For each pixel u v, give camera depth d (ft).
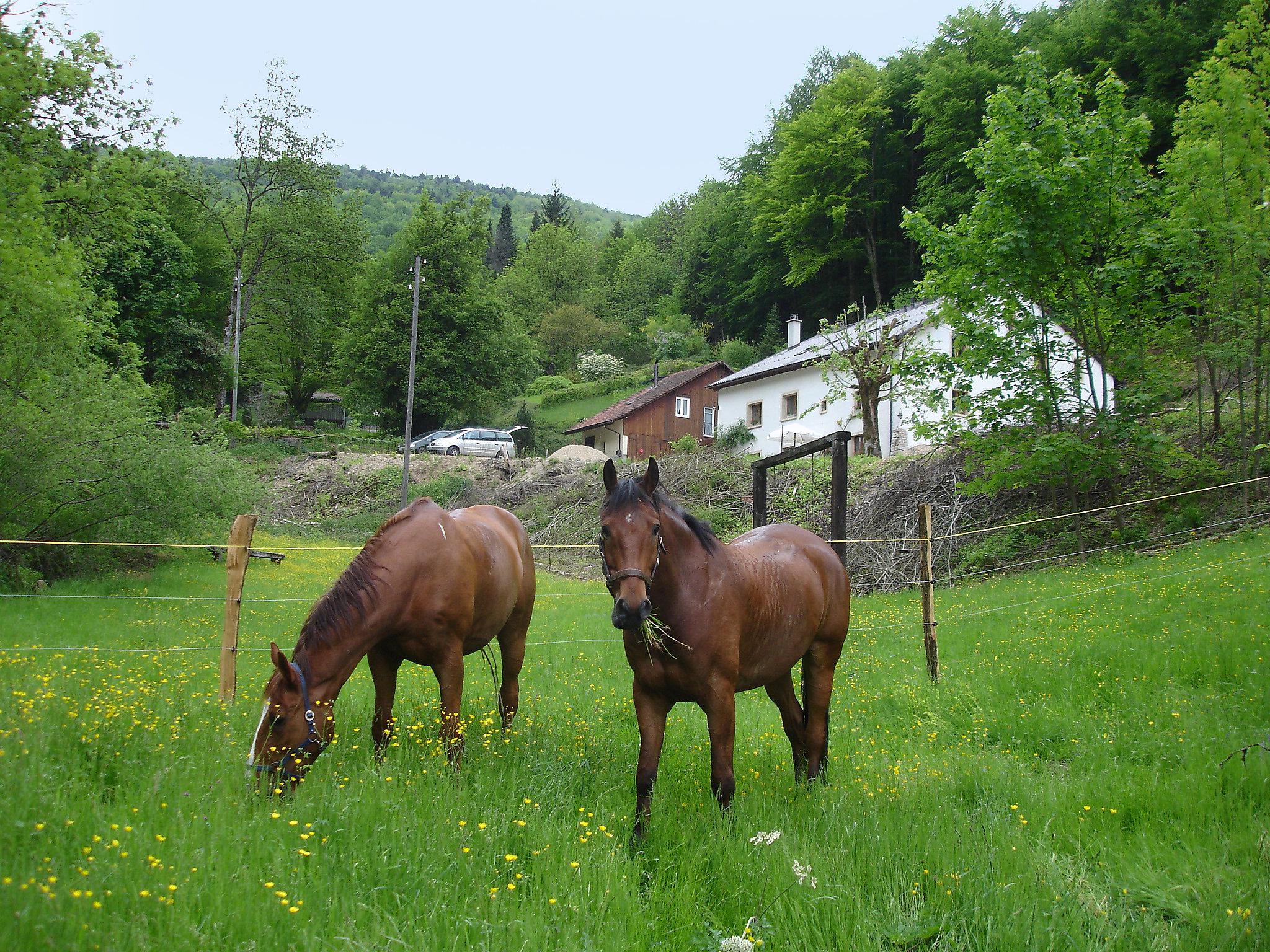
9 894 8.54
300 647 15.47
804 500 63.00
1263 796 15.48
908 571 52.31
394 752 16.01
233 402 137.39
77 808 11.68
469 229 166.50
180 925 8.59
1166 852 13.37
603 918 10.06
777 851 12.10
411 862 10.75
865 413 76.48
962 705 23.99
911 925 10.62
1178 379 52.24
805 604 17.38
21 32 40.98
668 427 146.92
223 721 17.61
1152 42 106.63
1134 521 49.57
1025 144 46.91
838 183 166.81
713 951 9.72
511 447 134.41
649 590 14.12
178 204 141.79
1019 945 10.21
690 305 258.37
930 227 51.01
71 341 50.55
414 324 98.48
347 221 150.61
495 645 33.06
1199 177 47.37
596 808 13.88
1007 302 50.21
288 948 8.70
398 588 16.63
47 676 19.94
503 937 9.21
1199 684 23.56
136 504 51.29
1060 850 13.75
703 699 14.76
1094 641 28.73
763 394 116.98
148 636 32.91
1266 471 46.68
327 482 110.11
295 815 12.10
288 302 148.56
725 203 226.79
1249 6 49.14
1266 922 10.59
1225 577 34.14
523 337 181.27
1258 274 45.57
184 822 11.13
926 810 14.65
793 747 18.43
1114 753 19.35
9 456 45.83
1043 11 144.05
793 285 175.63
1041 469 48.01
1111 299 49.47
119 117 47.44
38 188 43.04
